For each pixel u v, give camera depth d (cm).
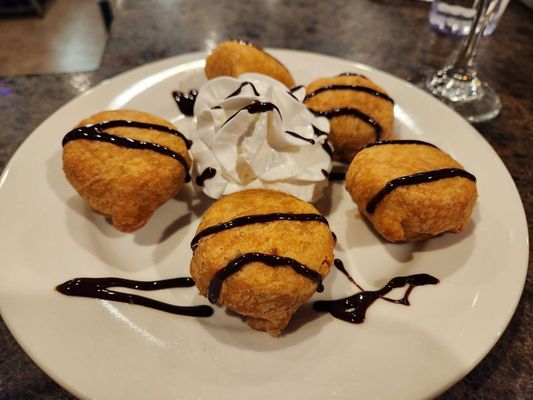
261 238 16
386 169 18
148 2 36
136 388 14
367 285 18
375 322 16
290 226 16
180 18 35
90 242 19
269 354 15
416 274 17
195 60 28
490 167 21
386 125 22
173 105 26
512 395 15
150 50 31
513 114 26
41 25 57
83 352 14
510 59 31
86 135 19
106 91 25
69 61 51
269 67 24
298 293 15
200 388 14
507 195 20
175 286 18
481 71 30
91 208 20
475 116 26
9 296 16
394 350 15
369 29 34
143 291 18
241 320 17
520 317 17
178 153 20
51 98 27
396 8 37
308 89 24
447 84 28
